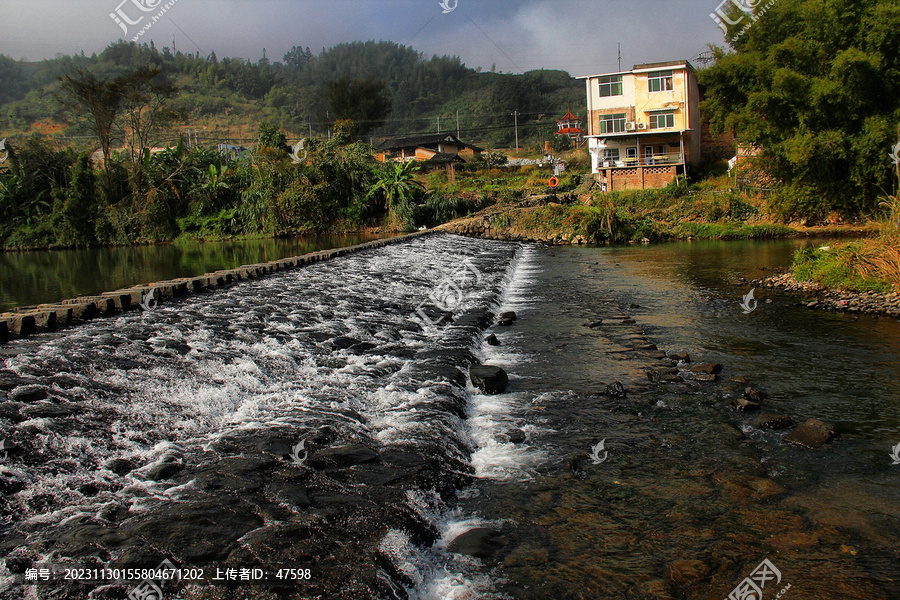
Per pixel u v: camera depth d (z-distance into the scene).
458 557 4.76
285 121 125.44
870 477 6.21
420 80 151.88
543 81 146.88
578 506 5.62
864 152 29.42
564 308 15.80
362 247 26.17
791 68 31.23
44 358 7.80
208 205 50.62
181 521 4.63
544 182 56.47
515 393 8.85
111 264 30.23
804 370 9.91
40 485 5.01
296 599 3.87
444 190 53.72
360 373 8.77
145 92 53.53
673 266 23.89
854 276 16.50
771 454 6.79
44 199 51.03
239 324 10.73
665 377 9.54
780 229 33.12
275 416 6.99
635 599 4.31
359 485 5.45
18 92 126.06
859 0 28.98
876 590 4.42
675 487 6.00
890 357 10.48
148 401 6.91
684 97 45.84
